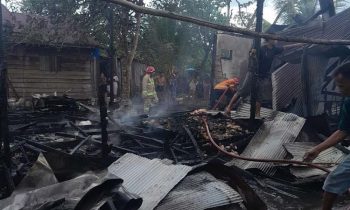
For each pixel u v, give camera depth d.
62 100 11.34
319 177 4.95
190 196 3.60
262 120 6.87
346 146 6.28
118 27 13.66
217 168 4.08
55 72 16.64
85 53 17.03
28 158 5.62
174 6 16.44
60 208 2.93
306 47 8.35
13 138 6.81
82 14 10.77
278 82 9.30
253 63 6.77
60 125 8.21
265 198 4.64
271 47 7.71
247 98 9.35
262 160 4.56
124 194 3.22
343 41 3.35
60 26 11.03
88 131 7.20
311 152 3.63
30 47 15.95
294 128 6.18
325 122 6.50
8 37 11.25
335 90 9.42
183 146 6.47
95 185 3.05
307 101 8.41
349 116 3.43
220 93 12.46
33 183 3.46
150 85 11.84
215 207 3.54
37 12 10.91
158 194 3.64
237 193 3.71
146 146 6.41
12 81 15.92
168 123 7.61
